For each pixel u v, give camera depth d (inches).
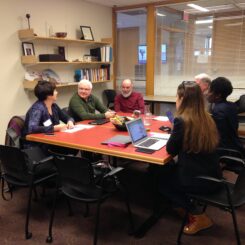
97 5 219.9
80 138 99.6
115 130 112.1
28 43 167.9
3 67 156.7
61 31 190.2
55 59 174.1
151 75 228.5
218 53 204.8
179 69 220.4
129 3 219.0
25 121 110.7
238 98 189.6
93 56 214.1
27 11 165.3
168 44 221.0
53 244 84.6
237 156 98.0
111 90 232.8
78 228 93.0
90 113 140.9
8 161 88.2
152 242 85.3
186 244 84.0
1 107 158.7
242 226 93.7
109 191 80.1
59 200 111.7
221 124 98.7
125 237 87.7
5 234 89.7
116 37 242.7
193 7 207.8
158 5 214.2
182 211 97.6
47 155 103.7
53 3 181.8
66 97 203.6
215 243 84.6
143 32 227.9
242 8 189.8
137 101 162.7
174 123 78.4
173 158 84.1
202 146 74.5
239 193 73.4
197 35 210.2
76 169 76.0
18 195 116.7
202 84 121.0
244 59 195.2
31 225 94.7
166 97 216.7
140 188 121.3
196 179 76.2
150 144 90.9
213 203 74.1
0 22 151.6
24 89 170.6
